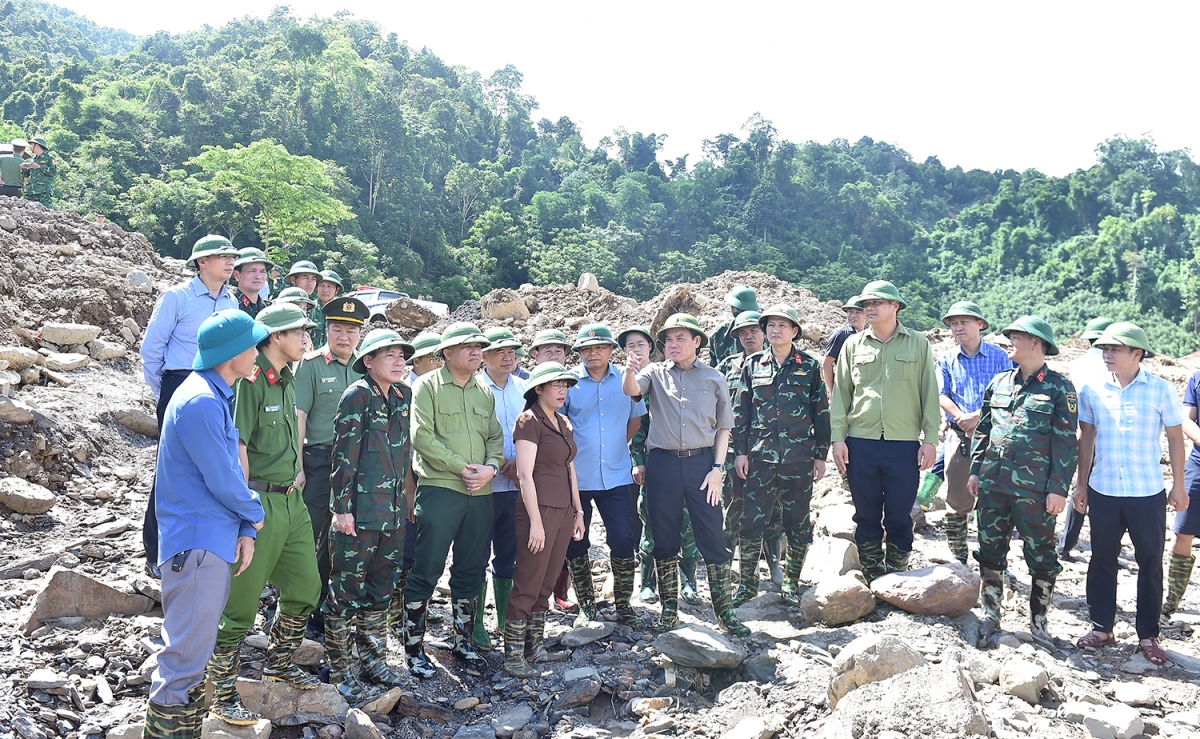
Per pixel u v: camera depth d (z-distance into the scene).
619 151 167.25
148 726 3.29
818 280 114.50
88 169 64.25
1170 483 8.77
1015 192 155.88
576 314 14.78
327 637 4.34
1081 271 120.00
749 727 3.94
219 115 86.62
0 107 97.81
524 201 135.50
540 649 5.08
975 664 4.49
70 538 5.76
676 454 5.29
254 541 3.58
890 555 5.68
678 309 14.70
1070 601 5.98
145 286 12.08
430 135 107.31
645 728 4.15
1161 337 99.44
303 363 4.95
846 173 153.62
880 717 3.75
